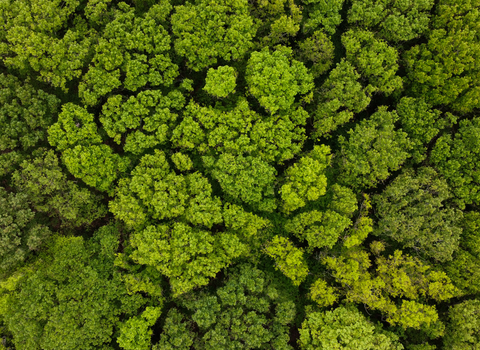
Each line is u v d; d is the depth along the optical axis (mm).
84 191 33844
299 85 35906
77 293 30125
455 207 35250
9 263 30266
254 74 34062
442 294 31703
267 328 31062
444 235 32719
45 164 32625
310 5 40469
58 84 34594
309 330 30844
